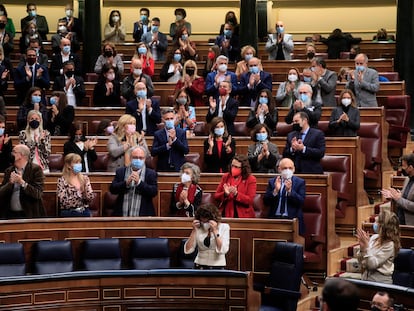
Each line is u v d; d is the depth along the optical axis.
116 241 11.05
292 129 13.56
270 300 10.84
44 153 12.76
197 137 13.46
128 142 12.45
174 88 16.11
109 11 22.20
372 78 15.34
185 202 11.62
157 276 9.67
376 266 9.67
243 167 11.62
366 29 22.03
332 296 5.84
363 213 13.27
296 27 22.31
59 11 22.09
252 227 11.11
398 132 15.51
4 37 18.25
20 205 11.34
